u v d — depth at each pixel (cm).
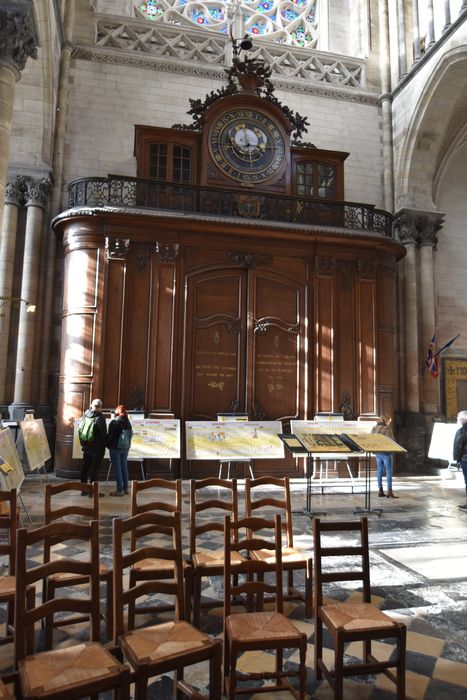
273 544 335
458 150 1614
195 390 1102
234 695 286
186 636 278
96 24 1419
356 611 314
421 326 1468
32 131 1234
